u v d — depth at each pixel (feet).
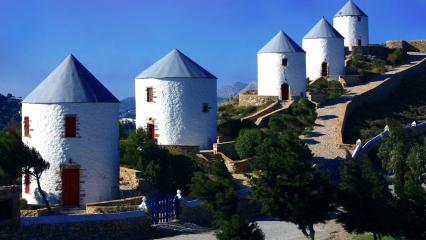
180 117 163.84
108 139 122.93
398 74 261.03
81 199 119.96
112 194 123.13
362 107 225.97
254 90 252.01
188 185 120.47
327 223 115.14
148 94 167.02
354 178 94.12
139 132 139.54
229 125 177.99
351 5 302.86
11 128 141.79
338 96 231.30
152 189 126.31
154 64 171.42
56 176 119.34
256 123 195.11
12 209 93.81
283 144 94.27
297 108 207.92
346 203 93.20
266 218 119.85
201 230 109.19
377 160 173.78
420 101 243.19
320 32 266.98
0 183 110.93
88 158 120.37
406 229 94.43
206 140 164.96
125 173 131.23
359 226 93.50
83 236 99.50
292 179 89.66
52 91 120.88
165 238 102.42
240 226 82.84
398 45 310.04
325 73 265.54
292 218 90.02
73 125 120.06
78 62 127.13
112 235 101.86
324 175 92.17
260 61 234.58
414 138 165.68
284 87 228.84
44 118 120.06
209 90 166.20
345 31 300.40
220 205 97.09
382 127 205.77
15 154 108.27
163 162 129.90
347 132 195.93
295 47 230.07
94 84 124.26
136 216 104.78
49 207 111.45
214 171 109.81
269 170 90.74
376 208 92.63
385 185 98.84
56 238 97.30
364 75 259.60
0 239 91.86
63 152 119.44
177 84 163.84
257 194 91.81
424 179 128.88
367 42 302.45
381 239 103.19
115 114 125.18
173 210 112.06
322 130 191.11
